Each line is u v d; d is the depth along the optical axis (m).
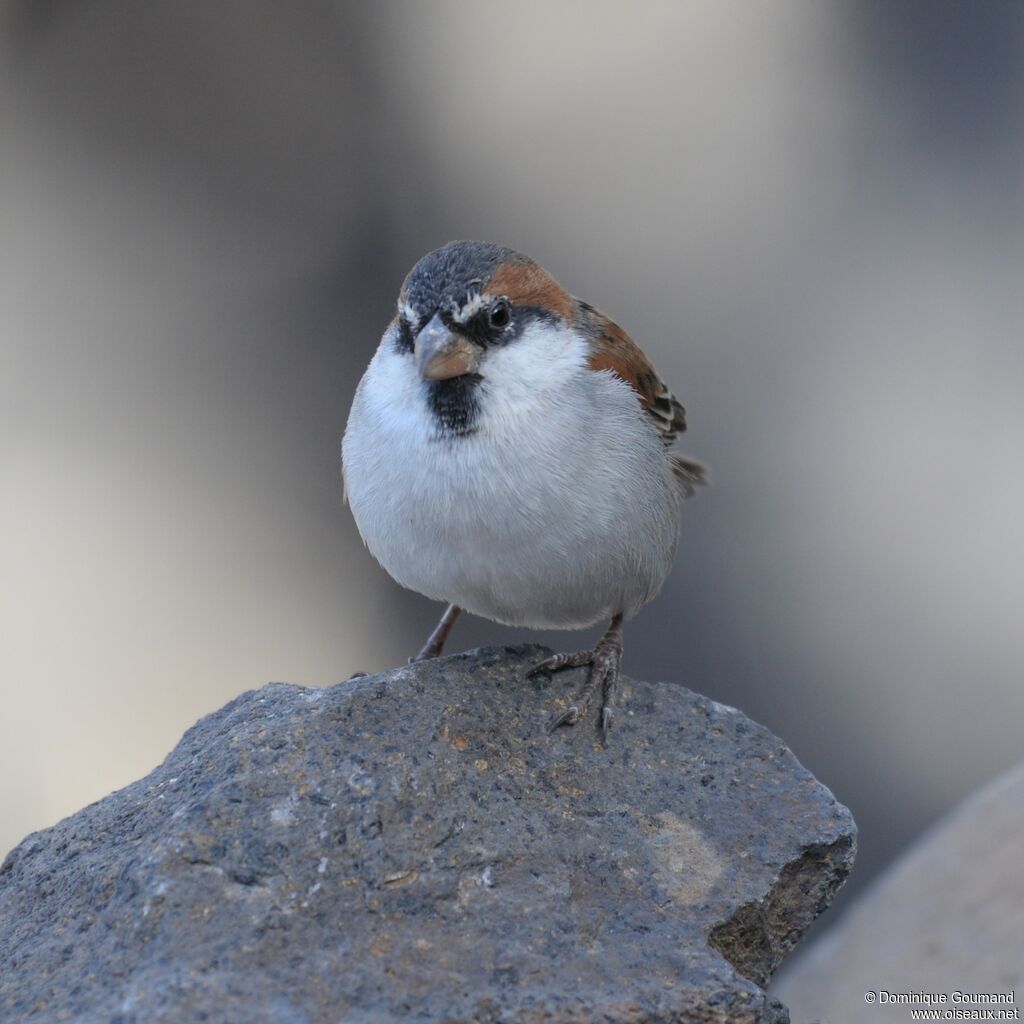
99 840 5.62
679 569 12.33
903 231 13.52
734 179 13.95
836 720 11.91
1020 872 8.45
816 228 13.62
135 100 14.31
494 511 6.20
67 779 11.73
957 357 12.86
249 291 13.69
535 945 5.09
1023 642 11.97
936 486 12.45
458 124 14.34
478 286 6.23
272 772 5.55
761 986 5.65
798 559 12.34
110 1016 4.58
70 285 13.68
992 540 12.22
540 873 5.44
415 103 14.39
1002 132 13.77
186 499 12.89
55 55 14.34
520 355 6.27
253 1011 4.61
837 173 13.88
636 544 6.59
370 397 6.48
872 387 12.86
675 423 7.53
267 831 5.30
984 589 12.13
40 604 12.37
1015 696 11.80
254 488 12.93
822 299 13.27
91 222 13.95
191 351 13.46
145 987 4.66
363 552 12.59
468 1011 4.74
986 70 13.96
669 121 14.27
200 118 14.29
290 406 13.23
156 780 5.96
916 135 13.90
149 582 12.53
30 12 14.29
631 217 13.86
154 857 5.16
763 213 13.77
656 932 5.26
